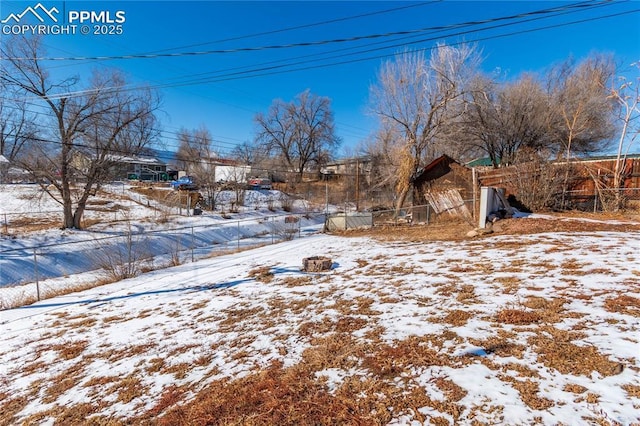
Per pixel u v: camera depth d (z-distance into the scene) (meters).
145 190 28.77
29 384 3.73
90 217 19.23
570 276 4.68
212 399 2.70
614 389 2.15
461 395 2.28
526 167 12.52
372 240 12.01
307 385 2.68
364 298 4.94
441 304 4.21
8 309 7.62
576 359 2.56
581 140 16.56
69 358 4.34
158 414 2.66
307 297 5.46
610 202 11.38
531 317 3.41
